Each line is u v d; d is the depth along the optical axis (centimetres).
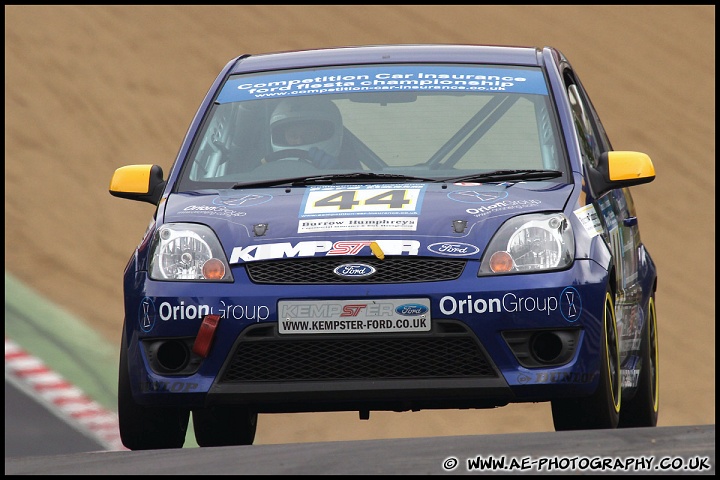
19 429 4253
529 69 2411
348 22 11681
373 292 1975
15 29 9531
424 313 1967
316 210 2073
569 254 2016
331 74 2416
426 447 1634
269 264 2012
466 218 2038
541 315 1975
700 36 13075
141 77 9562
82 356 5225
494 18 12356
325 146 2288
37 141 8144
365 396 1978
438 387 1967
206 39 10581
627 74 12006
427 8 12200
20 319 5481
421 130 2292
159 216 2142
